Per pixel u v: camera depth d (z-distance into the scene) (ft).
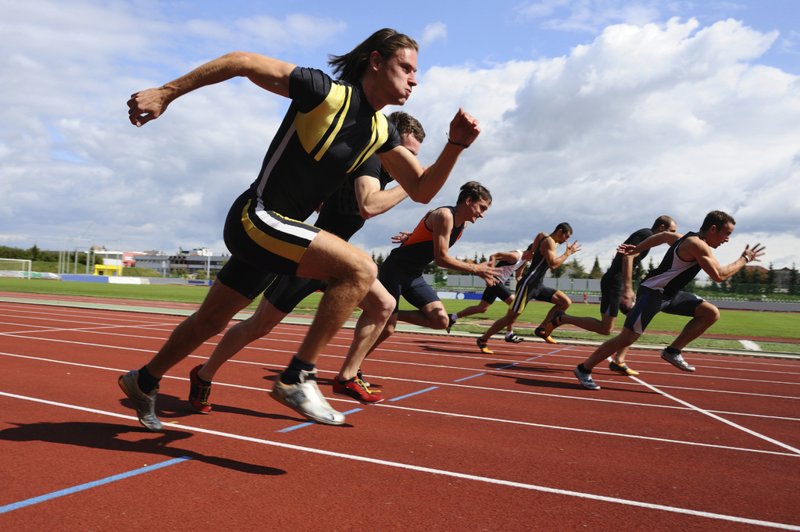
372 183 11.43
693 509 7.91
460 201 16.51
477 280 139.74
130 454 9.24
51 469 8.38
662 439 12.03
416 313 18.24
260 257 8.14
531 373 21.33
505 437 11.62
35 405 12.50
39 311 43.04
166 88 7.26
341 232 12.91
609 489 8.63
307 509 7.29
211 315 9.27
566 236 26.61
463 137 8.11
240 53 7.41
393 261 17.06
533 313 63.05
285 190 8.16
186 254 440.86
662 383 20.12
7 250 313.12
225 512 7.07
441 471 9.15
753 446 11.69
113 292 85.92
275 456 9.53
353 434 11.26
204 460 9.12
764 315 82.58
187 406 12.97
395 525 6.91
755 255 18.24
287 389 8.09
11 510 6.86
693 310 19.80
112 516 6.81
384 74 8.10
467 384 18.13
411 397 15.57
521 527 7.03
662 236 20.15
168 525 6.62
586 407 15.26
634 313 18.02
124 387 9.77
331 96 7.70
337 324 8.04
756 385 20.24
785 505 8.20
